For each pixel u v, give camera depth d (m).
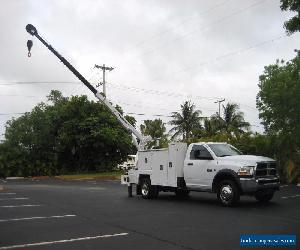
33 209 15.17
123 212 14.05
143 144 20.30
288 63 28.61
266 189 14.82
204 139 31.61
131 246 9.01
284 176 26.64
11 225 11.72
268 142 27.61
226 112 60.34
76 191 23.38
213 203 16.14
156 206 15.53
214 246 8.84
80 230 10.84
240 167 14.65
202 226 11.08
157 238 9.73
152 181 18.14
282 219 11.99
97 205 16.19
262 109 30.20
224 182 15.10
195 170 16.28
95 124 47.16
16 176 49.19
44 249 8.83
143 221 12.11
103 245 9.13
